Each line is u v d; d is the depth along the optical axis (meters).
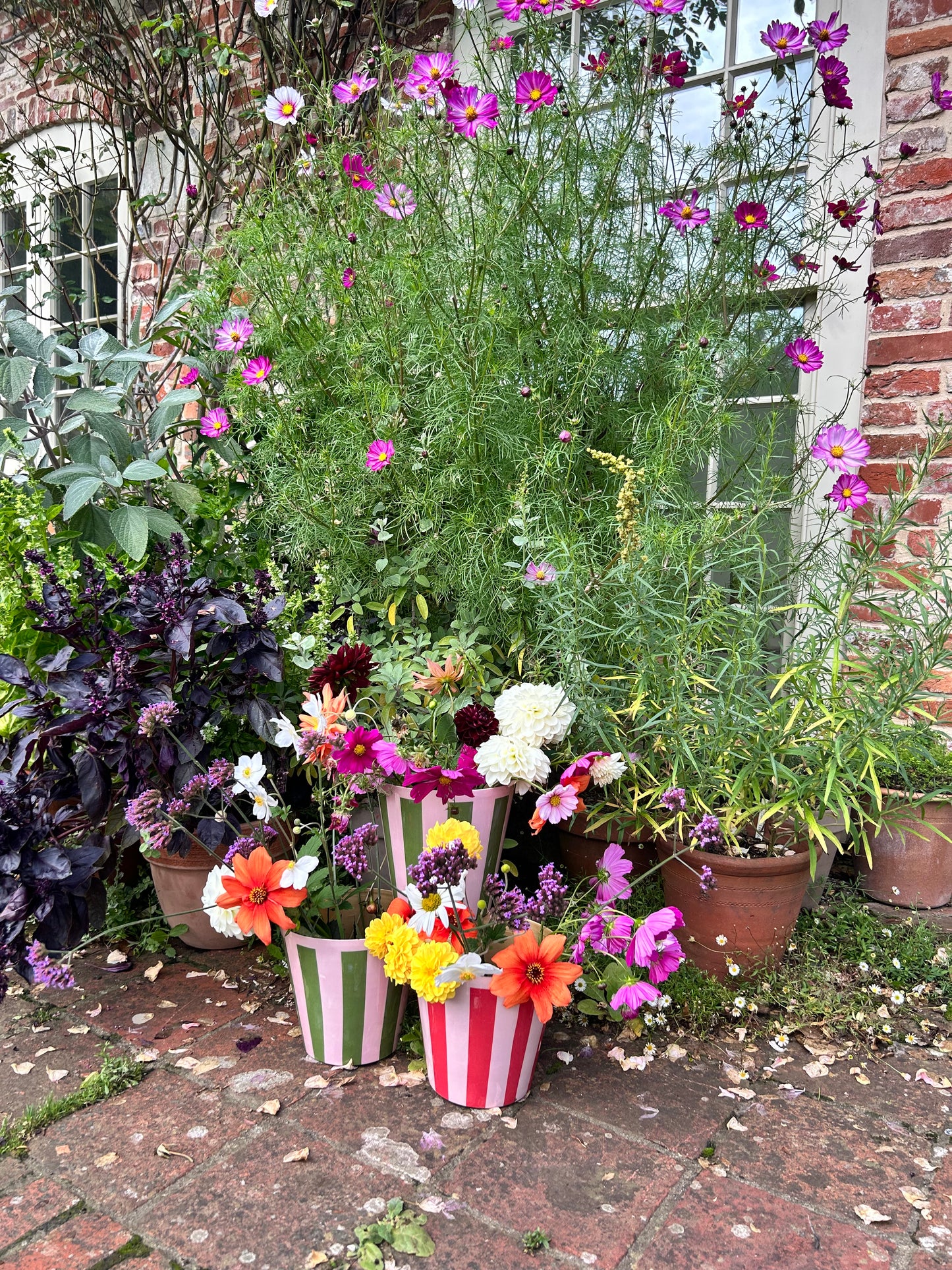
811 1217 1.25
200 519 2.54
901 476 2.12
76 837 2.14
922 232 2.46
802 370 2.37
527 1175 1.31
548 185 2.46
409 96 2.58
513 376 2.32
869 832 2.25
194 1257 1.16
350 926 1.74
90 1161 1.34
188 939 2.04
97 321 4.12
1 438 2.44
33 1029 1.73
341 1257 1.16
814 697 1.89
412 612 2.41
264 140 3.27
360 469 2.30
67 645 2.10
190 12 3.65
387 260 2.32
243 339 2.36
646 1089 1.55
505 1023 1.42
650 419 2.34
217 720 1.96
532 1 2.28
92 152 4.11
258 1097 1.50
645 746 2.00
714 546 2.00
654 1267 1.15
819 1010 1.78
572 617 1.85
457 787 1.54
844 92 2.24
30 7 4.25
